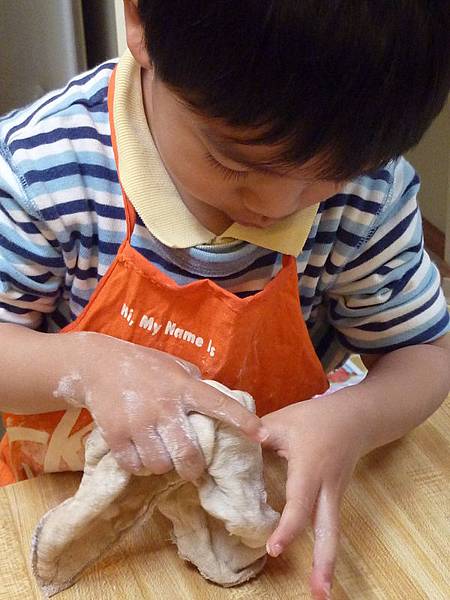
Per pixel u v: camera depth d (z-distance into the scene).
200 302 0.57
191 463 0.49
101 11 0.92
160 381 0.52
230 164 0.44
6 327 0.59
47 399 0.55
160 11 0.39
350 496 0.59
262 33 0.36
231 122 0.39
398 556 0.55
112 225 0.58
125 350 0.54
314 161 0.41
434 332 0.67
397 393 0.62
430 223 1.36
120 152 0.56
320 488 0.54
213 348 0.58
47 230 0.58
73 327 0.60
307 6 0.36
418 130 0.42
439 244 1.32
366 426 0.59
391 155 0.42
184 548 0.53
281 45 0.36
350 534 0.56
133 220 0.57
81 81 0.61
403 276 0.65
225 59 0.37
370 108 0.39
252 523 0.51
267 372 0.63
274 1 0.35
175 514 0.54
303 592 0.53
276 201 0.47
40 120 0.58
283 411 0.57
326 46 0.36
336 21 0.36
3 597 0.51
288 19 0.36
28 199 0.56
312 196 0.48
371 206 0.61
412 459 0.63
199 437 0.50
